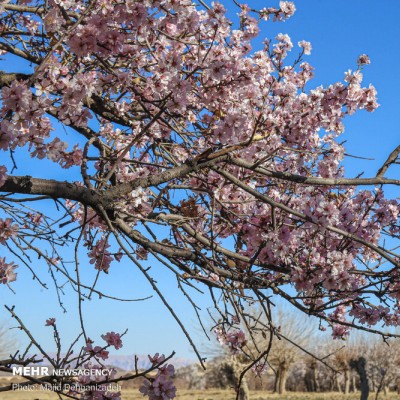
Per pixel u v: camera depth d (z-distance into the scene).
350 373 41.25
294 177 4.32
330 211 4.07
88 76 3.61
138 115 5.57
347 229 4.59
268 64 4.96
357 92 4.97
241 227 4.59
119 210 3.99
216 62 4.09
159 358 3.66
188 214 4.84
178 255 4.36
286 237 4.29
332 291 4.27
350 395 36.69
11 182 3.53
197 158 4.15
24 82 3.30
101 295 3.62
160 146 5.02
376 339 41.91
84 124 3.76
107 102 5.13
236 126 4.04
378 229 4.68
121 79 4.36
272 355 36.44
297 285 4.21
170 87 3.94
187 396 33.56
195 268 4.89
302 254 4.62
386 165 4.58
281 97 5.09
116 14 3.82
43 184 3.67
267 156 4.21
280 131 5.03
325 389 44.97
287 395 37.53
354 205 4.86
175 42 4.43
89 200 3.84
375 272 4.37
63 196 3.76
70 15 4.44
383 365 41.06
